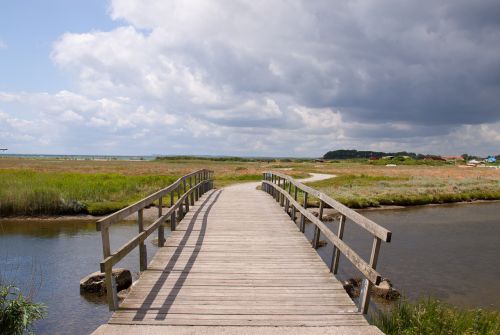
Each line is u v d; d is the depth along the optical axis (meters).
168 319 4.12
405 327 4.80
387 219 17.31
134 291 4.97
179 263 6.30
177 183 9.46
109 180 24.12
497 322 5.23
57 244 11.30
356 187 28.20
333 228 13.87
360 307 4.43
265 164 89.94
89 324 5.84
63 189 18.56
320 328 3.94
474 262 10.05
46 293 7.10
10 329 4.90
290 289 5.14
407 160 106.88
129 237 12.28
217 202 14.71
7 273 8.36
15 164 59.28
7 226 14.30
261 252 7.07
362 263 4.37
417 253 10.88
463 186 30.91
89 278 7.14
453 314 5.40
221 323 4.03
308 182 32.12
